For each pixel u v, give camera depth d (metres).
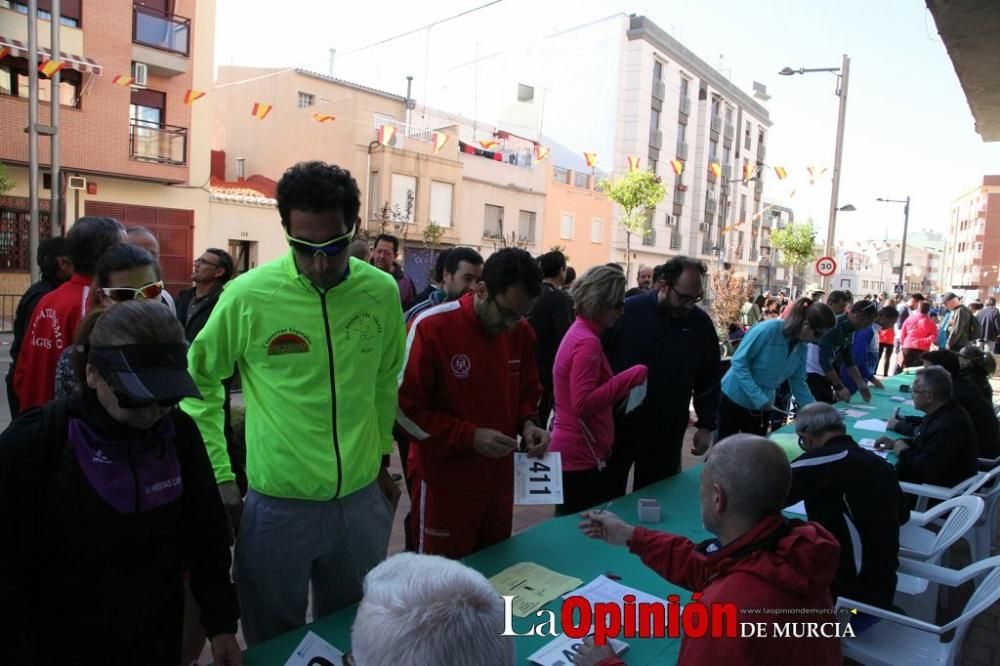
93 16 15.38
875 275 78.25
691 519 2.95
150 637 1.56
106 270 2.40
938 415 4.19
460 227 24.27
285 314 1.91
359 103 21.62
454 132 23.64
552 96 35.47
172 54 16.83
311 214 1.80
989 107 5.76
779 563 1.68
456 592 1.17
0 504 1.35
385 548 2.17
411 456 2.70
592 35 34.44
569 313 5.21
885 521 2.62
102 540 1.42
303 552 1.97
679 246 38.31
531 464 2.66
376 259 5.55
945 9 3.88
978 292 70.69
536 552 2.51
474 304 2.49
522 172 26.62
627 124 34.12
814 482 2.69
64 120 15.23
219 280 4.35
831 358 6.46
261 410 1.94
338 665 1.69
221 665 1.66
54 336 2.53
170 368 1.41
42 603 1.43
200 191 18.09
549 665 1.79
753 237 47.12
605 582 2.25
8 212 15.27
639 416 3.56
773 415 6.19
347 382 1.99
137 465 1.47
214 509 1.70
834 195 14.13
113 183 16.62
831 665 1.73
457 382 2.46
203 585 1.71
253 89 24.19
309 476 1.93
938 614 3.76
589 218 30.50
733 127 42.94
